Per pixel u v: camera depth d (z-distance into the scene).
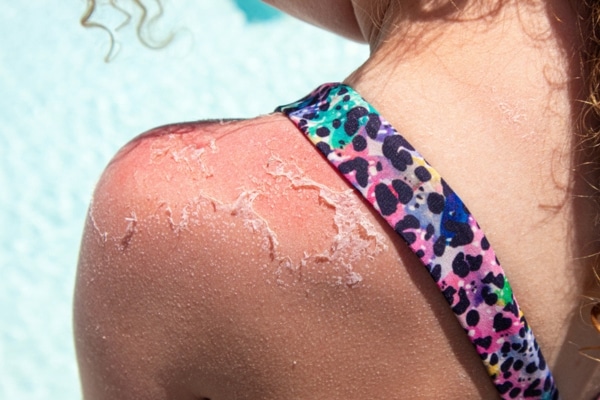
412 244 0.44
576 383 0.49
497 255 0.45
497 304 0.45
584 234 0.46
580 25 0.46
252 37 1.65
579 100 0.46
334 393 0.45
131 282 0.46
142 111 1.58
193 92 1.59
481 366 0.46
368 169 0.44
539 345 0.47
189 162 0.46
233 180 0.45
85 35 1.65
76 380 1.41
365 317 0.45
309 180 0.45
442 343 0.45
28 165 1.56
